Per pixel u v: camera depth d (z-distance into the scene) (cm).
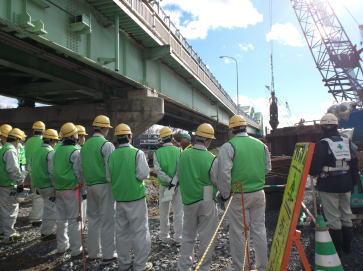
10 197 580
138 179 431
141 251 424
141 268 423
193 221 407
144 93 1573
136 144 4941
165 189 547
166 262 469
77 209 504
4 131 668
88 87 1453
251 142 391
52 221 588
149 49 1551
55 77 1249
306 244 509
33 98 1953
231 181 386
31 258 500
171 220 739
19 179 579
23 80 1695
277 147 1080
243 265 378
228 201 394
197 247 528
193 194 397
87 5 1038
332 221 437
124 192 427
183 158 413
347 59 3147
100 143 470
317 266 269
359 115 768
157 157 528
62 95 1903
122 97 1652
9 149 568
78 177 505
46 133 582
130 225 432
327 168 430
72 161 501
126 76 1336
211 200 399
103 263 464
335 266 264
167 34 1634
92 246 484
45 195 580
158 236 610
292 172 283
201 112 2827
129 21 1202
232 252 386
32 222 712
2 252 531
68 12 937
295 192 253
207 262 394
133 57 1435
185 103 2248
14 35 882
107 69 1159
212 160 397
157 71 1717
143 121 1559
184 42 1962
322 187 438
